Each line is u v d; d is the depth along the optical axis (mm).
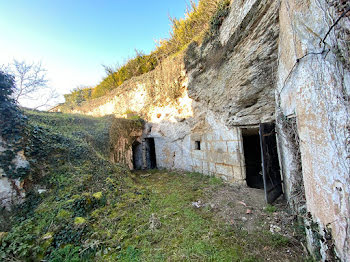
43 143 3998
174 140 7438
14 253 2061
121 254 2277
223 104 4934
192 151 6645
